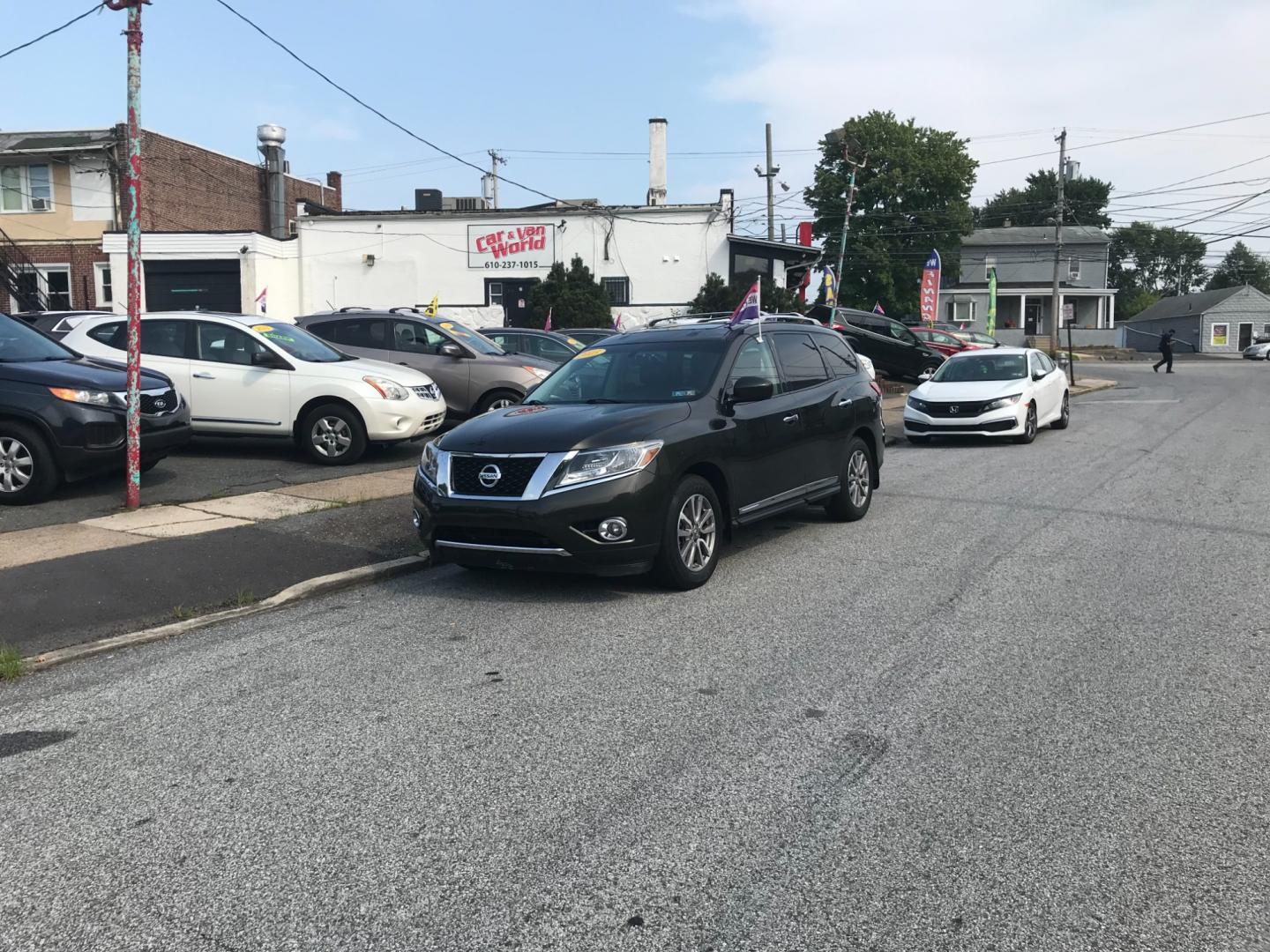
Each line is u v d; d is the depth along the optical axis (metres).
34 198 33.56
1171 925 2.98
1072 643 5.69
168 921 3.05
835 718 4.61
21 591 6.61
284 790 3.94
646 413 6.86
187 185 36.25
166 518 8.83
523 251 35.50
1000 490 11.12
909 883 3.21
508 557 6.43
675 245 35.16
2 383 9.10
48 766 4.21
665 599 6.72
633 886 3.21
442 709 4.79
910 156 53.66
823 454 8.62
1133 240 107.75
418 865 3.36
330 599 6.90
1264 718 4.57
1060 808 3.71
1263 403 23.17
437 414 12.54
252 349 11.98
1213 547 8.09
